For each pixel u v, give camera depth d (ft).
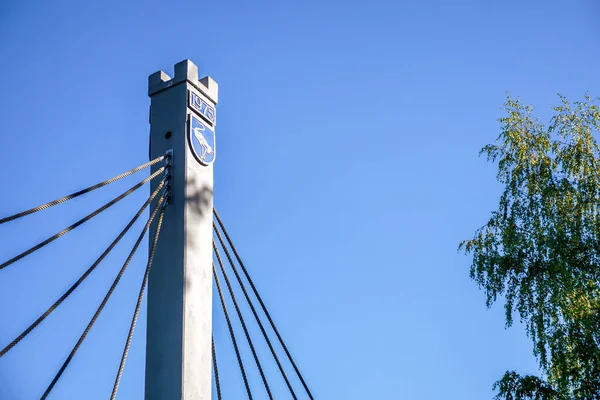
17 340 35.17
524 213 64.85
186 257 41.63
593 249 60.80
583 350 56.85
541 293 60.23
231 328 46.55
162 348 40.29
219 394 44.50
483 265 64.08
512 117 68.18
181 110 44.91
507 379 59.47
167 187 43.52
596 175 63.26
